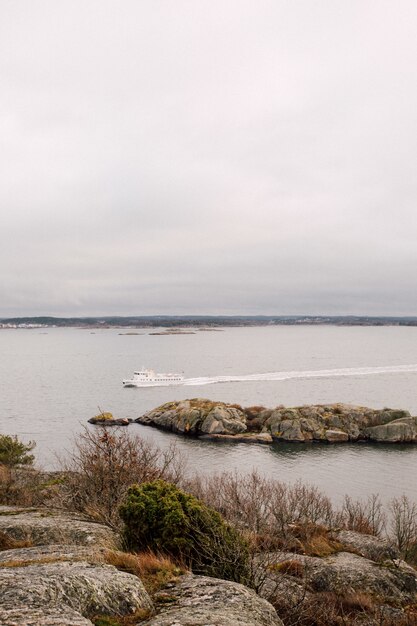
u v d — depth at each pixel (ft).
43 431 257.34
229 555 38.24
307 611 42.11
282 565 54.49
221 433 261.85
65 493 66.03
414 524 106.42
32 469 100.07
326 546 66.08
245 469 200.75
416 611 50.34
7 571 28.19
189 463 207.51
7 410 320.29
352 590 52.26
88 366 642.22
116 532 46.19
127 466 61.67
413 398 377.71
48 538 43.16
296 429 257.34
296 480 184.55
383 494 167.73
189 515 41.68
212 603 28.17
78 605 24.77
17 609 22.52
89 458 63.21
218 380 487.20
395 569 57.82
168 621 24.80
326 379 494.59
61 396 385.29
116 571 29.63
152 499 42.37
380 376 518.37
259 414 283.79
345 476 192.03
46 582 25.58
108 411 323.78
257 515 74.74
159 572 33.37
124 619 25.27
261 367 616.39
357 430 261.44
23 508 57.72
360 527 95.40
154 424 287.89
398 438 254.68
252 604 28.99
